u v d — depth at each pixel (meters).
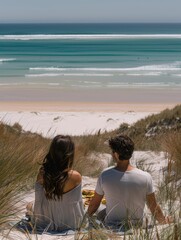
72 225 4.49
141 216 4.63
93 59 76.12
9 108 33.94
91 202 4.82
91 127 26.02
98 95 40.78
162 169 8.13
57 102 37.03
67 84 46.94
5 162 5.52
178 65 64.75
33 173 6.29
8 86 45.25
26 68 61.16
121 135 4.75
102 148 12.01
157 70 58.78
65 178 4.41
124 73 55.81
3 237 3.92
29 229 4.44
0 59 75.12
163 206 5.39
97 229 4.06
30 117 28.80
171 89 44.09
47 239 4.03
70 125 26.42
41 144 9.62
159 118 18.88
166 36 175.00
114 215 4.66
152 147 11.91
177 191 5.86
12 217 4.61
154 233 3.72
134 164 9.27
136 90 43.53
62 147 4.42
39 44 114.69
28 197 5.58
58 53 88.31
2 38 145.00
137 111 33.28
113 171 4.70
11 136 10.17
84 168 8.47
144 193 4.63
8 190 4.55
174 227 3.40
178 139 9.16
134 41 132.62
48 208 4.48
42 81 48.84
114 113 31.05
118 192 4.63
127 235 3.85
